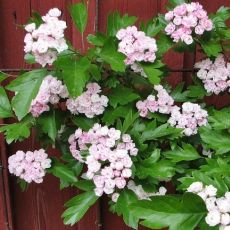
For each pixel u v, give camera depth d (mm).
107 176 344
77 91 333
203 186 312
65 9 449
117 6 454
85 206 373
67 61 343
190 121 397
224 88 416
